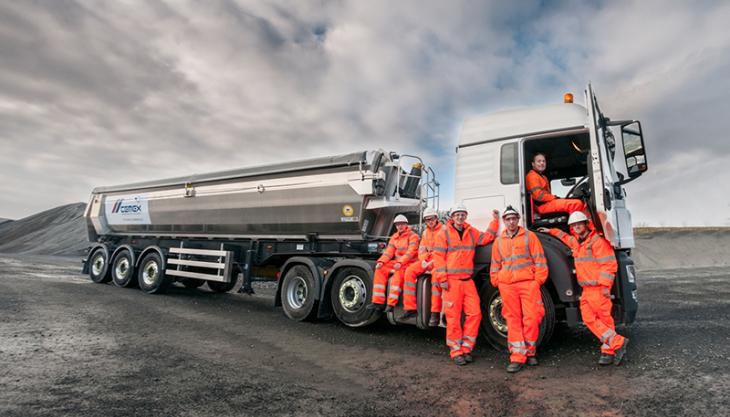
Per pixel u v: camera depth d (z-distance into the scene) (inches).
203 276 344.5
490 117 221.0
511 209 179.9
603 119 202.7
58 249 1391.5
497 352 194.1
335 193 270.2
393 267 228.2
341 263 250.4
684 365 163.9
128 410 120.2
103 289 405.4
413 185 289.7
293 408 125.0
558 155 237.9
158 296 374.0
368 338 225.6
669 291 435.5
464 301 185.3
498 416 119.7
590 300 170.4
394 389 143.6
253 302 369.4
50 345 191.9
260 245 326.3
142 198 418.9
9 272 570.3
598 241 171.6
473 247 190.7
